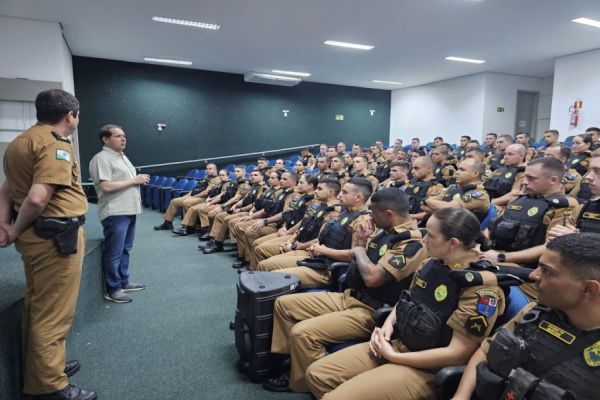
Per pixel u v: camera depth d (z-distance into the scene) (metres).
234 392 1.72
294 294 1.79
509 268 1.55
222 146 9.08
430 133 10.12
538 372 0.89
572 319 0.88
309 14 4.99
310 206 2.93
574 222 1.79
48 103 1.52
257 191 4.55
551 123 7.42
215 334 2.27
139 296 2.86
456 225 1.22
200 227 5.20
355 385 1.17
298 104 9.92
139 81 8.05
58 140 1.49
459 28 5.51
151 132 8.28
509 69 8.31
